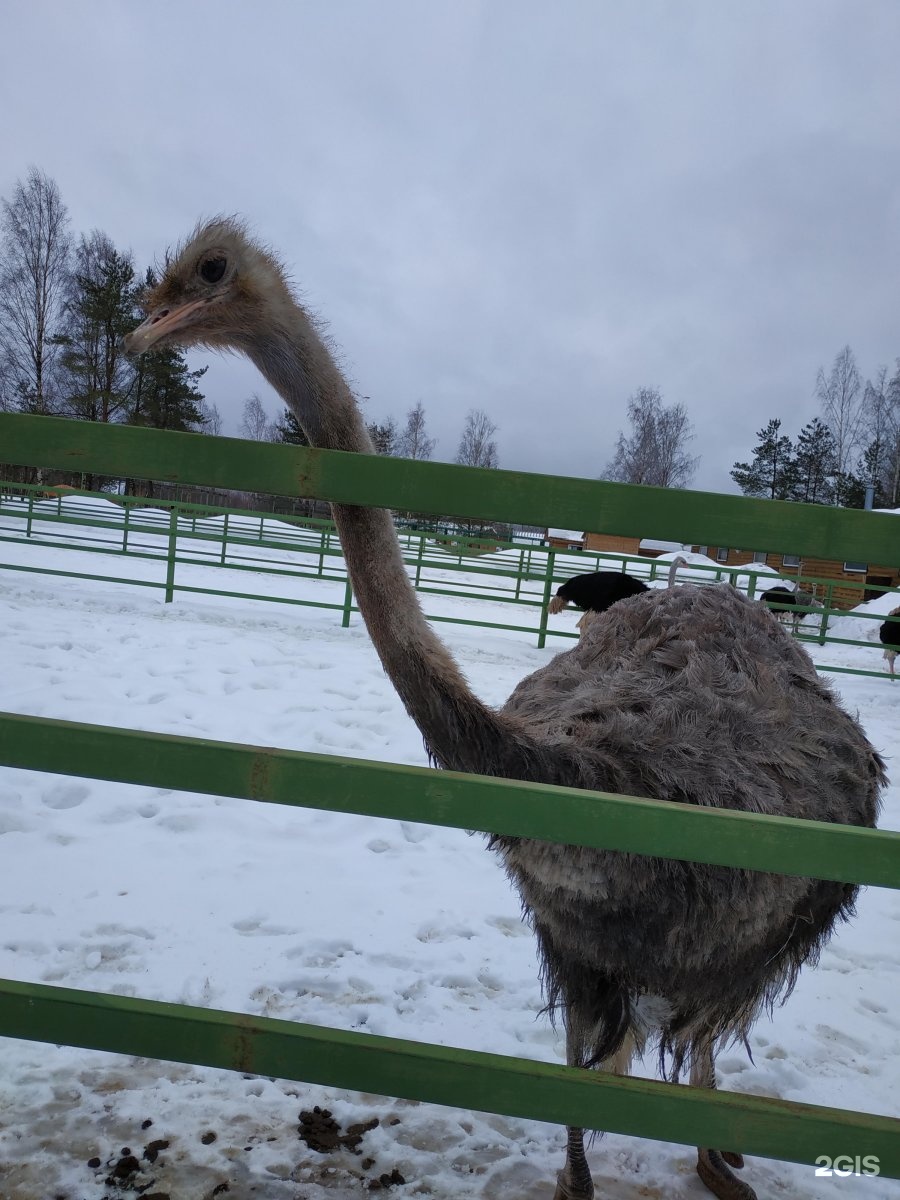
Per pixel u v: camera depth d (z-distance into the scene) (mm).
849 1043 1871
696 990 1228
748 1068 1749
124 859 2340
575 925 1212
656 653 1432
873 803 1517
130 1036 908
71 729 864
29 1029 914
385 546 1238
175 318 1344
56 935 1948
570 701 1338
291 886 2301
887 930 2432
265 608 6453
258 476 902
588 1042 1303
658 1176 1479
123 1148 1414
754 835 841
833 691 1635
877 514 862
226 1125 1487
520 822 854
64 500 13672
